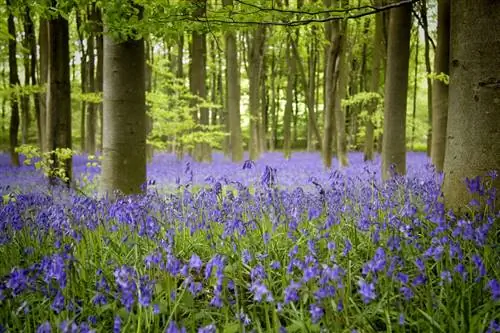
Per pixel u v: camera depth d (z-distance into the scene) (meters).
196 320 2.53
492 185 3.78
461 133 3.94
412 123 19.12
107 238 3.49
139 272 2.82
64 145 8.30
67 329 1.88
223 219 3.80
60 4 4.19
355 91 25.17
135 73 5.85
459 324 2.30
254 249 3.24
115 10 4.21
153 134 15.65
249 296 2.75
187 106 15.54
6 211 3.90
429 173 8.88
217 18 4.57
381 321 2.47
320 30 14.45
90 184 9.02
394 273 2.57
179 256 3.30
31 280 2.46
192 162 16.75
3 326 2.26
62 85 8.23
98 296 2.46
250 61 19.03
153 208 4.36
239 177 10.09
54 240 3.53
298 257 3.09
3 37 10.31
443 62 8.44
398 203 4.43
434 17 14.05
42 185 7.91
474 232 2.71
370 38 19.88
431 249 2.58
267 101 32.53
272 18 4.87
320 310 2.00
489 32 3.76
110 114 5.86
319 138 17.38
